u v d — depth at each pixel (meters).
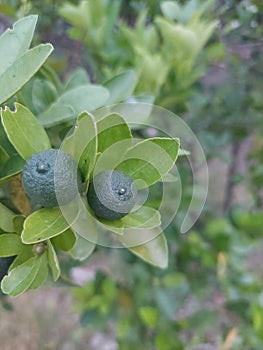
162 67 0.34
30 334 0.74
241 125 0.52
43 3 0.40
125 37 0.37
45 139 0.18
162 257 0.21
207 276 0.53
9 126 0.17
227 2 0.45
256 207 0.60
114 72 0.35
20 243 0.18
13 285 0.17
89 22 0.37
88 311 0.51
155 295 0.49
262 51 0.49
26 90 0.23
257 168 0.56
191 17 0.35
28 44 0.19
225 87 0.52
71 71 0.42
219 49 0.44
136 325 0.50
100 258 0.54
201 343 0.53
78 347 0.73
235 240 0.50
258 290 0.50
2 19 0.36
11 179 0.19
